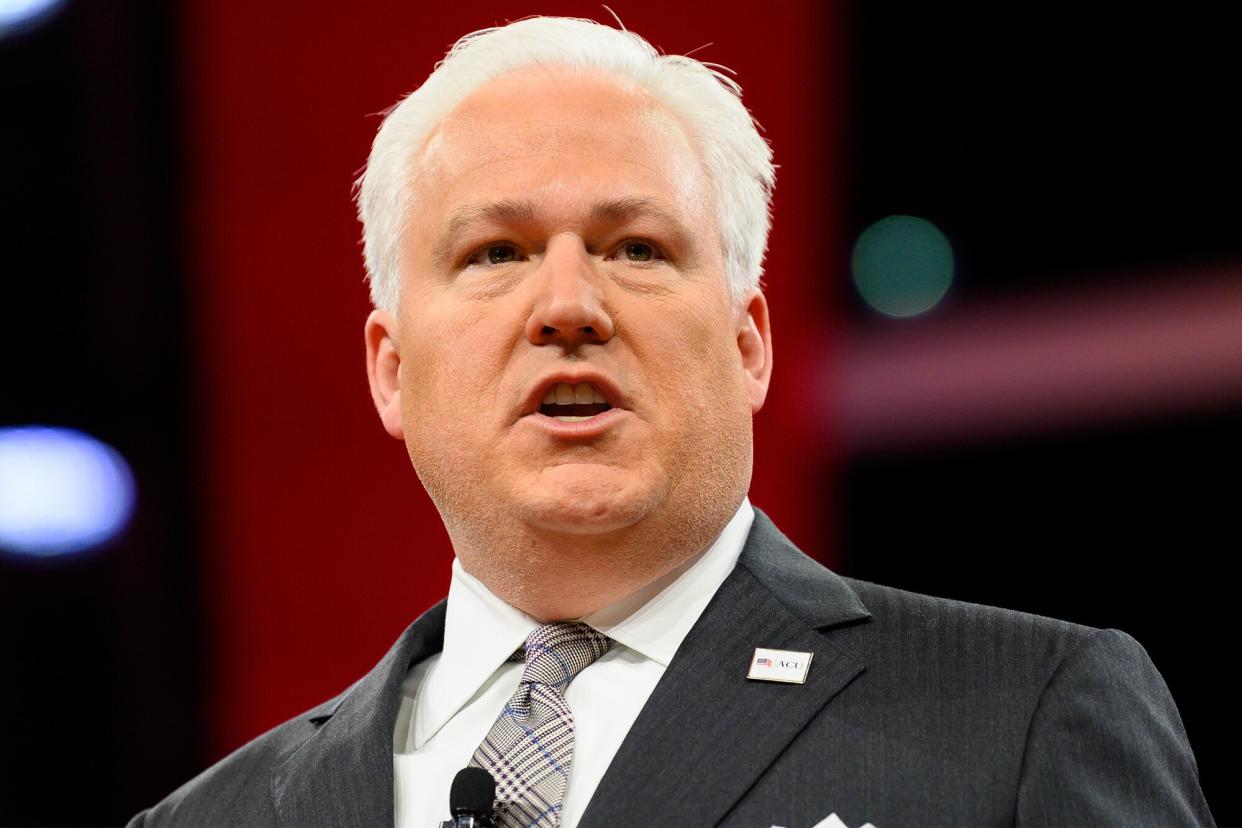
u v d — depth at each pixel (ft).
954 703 23.59
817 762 23.12
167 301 53.01
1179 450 52.19
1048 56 53.11
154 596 52.37
